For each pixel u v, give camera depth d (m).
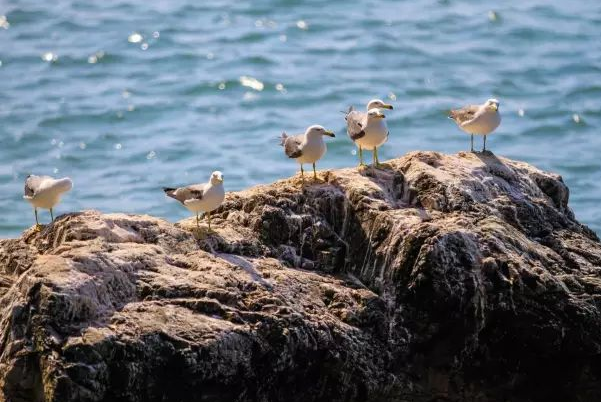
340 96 40.56
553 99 40.44
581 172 35.38
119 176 34.94
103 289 17.53
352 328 18.67
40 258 17.88
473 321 19.11
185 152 36.53
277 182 21.14
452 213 20.23
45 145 36.78
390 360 19.00
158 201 33.34
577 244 20.84
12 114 38.75
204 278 18.31
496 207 20.80
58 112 38.97
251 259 19.44
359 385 18.62
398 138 37.53
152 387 17.02
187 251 19.19
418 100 40.25
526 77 42.16
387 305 19.25
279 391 18.17
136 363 16.86
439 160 21.52
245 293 18.28
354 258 20.00
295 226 20.08
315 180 20.84
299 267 19.89
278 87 41.19
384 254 19.55
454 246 19.16
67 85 41.47
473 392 19.58
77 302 17.06
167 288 17.92
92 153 36.38
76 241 18.53
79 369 16.53
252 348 17.64
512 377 19.59
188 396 17.28
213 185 19.22
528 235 20.94
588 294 19.80
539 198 21.67
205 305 17.77
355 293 19.11
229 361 17.38
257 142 37.28
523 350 19.47
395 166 21.30
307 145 20.55
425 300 19.05
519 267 19.39
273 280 18.78
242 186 34.38
